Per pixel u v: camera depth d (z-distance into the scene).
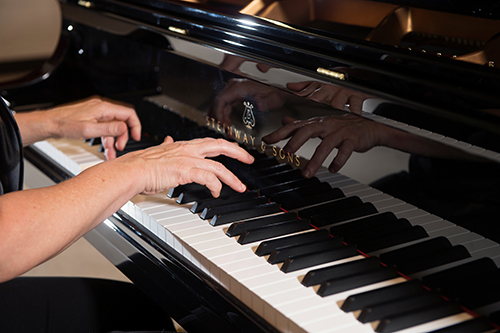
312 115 1.12
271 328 0.92
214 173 1.18
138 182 1.11
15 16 3.41
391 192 0.99
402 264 0.98
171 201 1.36
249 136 1.32
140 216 1.32
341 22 1.38
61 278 1.52
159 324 1.44
